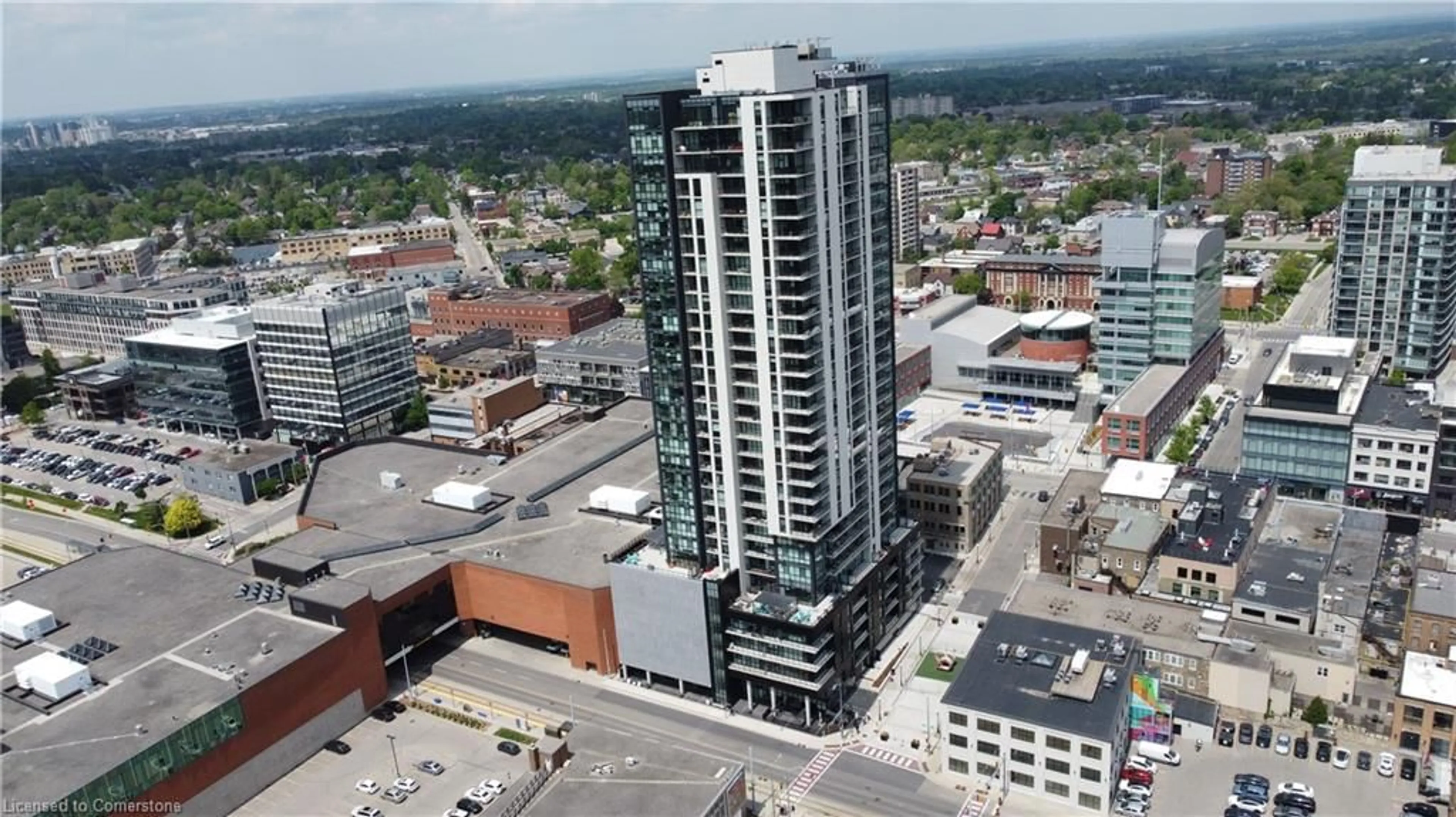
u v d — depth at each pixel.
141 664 155.50
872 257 159.12
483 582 180.62
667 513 162.12
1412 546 175.38
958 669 166.25
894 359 171.50
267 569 179.25
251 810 144.75
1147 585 171.75
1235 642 151.38
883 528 174.25
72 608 174.75
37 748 136.12
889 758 146.75
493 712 163.62
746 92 139.25
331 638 158.25
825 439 151.38
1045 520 187.75
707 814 121.81
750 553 159.25
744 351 147.62
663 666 165.50
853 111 148.25
